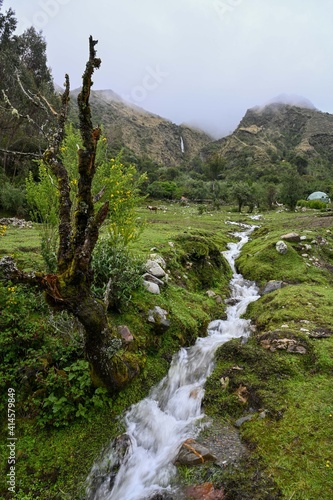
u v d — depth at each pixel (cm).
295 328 605
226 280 1064
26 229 1355
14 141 2609
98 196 390
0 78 2675
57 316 506
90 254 364
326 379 473
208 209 3947
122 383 459
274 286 927
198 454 380
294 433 385
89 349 412
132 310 589
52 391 434
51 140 394
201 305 775
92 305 378
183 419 473
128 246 693
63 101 401
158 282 714
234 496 328
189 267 970
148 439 442
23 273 348
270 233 1619
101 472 390
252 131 13388
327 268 1079
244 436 404
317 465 341
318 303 723
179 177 6738
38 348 480
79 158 342
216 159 8131
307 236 1252
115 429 433
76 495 366
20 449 393
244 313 806
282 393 455
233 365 534
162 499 348
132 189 731
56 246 612
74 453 396
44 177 611
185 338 627
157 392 511
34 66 3694
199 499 334
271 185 4366
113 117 12475
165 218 2558
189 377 556
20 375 443
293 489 321
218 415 455
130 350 516
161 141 13388
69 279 357
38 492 361
